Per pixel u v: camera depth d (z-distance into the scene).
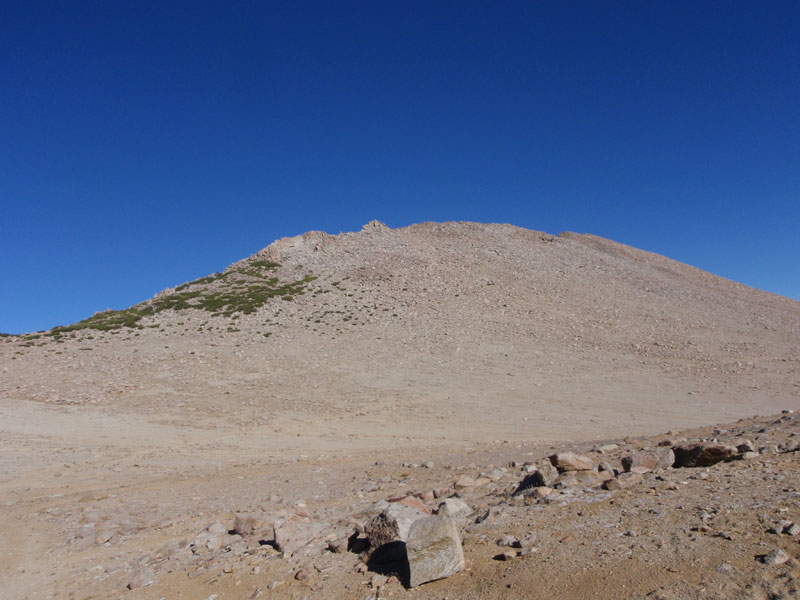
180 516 10.50
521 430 22.25
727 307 54.88
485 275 57.62
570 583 4.84
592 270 64.12
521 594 4.84
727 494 6.44
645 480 7.84
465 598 5.02
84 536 9.65
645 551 5.15
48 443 20.41
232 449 19.61
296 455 18.38
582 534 5.89
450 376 32.00
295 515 8.84
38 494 13.48
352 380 31.06
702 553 4.87
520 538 6.09
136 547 8.91
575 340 40.12
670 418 24.16
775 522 5.23
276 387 29.70
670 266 76.06
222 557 7.60
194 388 29.44
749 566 4.48
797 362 35.97
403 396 28.31
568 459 9.03
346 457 17.66
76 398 27.55
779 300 65.50
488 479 10.37
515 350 37.34
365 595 5.53
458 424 23.55
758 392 29.12
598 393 29.03
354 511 9.25
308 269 58.62
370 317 44.00
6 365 33.47
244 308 46.03
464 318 44.19
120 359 34.69
